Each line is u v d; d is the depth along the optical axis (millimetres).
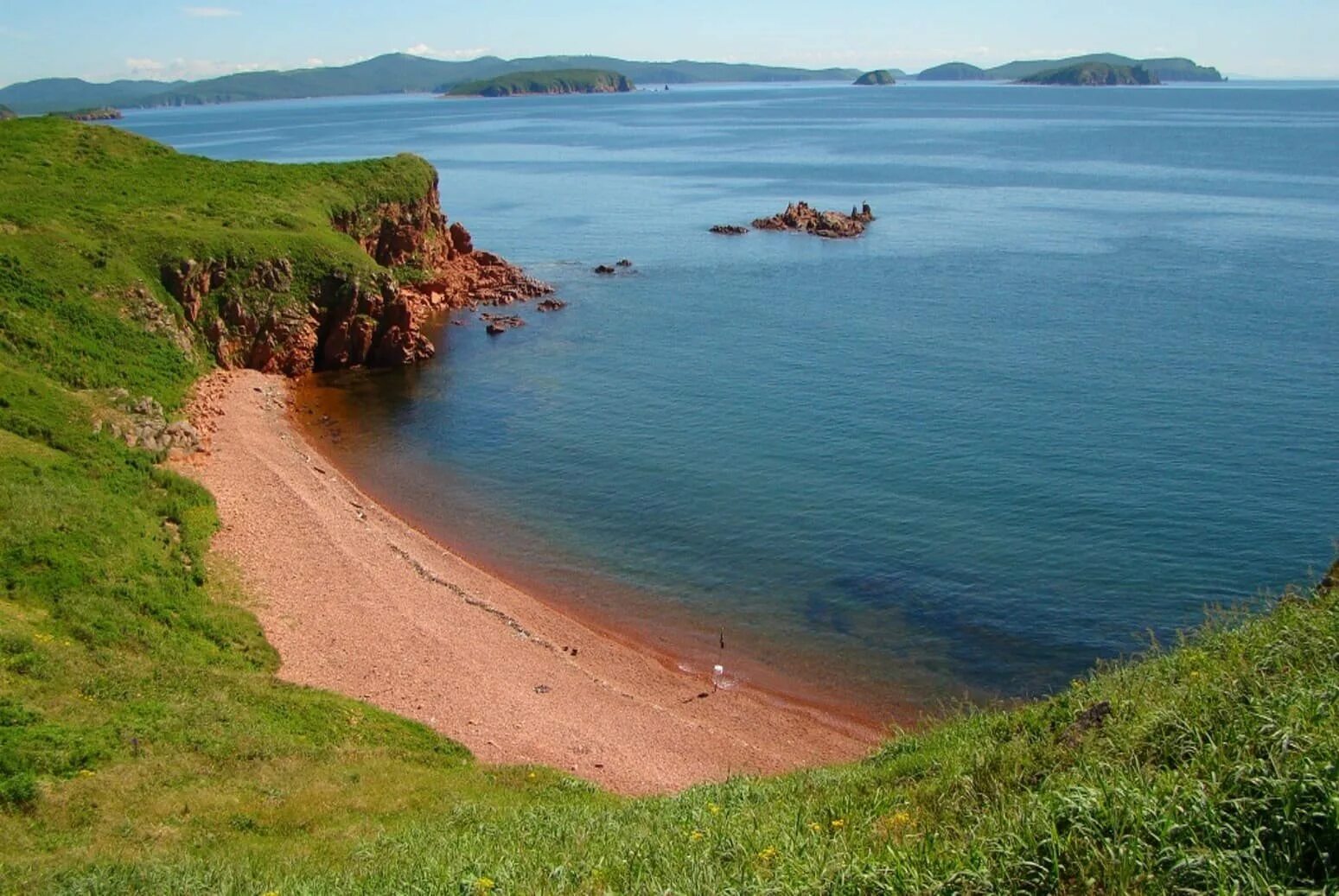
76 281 65062
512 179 190625
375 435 64375
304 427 65750
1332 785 10375
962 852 11562
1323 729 11672
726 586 45031
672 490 54812
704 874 12867
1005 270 103375
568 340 84375
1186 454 54688
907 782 17438
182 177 93375
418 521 51906
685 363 76688
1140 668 19344
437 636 39094
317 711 30250
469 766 29359
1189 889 9898
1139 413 61188
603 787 29781
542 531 50844
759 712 36219
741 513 51500
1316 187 158500
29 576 33062
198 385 66938
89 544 36562
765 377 72562
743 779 23656
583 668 38656
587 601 44219
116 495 43094
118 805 21469
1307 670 14562
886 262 109938
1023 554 45406
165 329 68438
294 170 100750
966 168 197875
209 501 47062
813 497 52656
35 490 39156
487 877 14266
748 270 108000
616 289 101438
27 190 78562
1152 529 46625
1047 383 67750
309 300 77812
